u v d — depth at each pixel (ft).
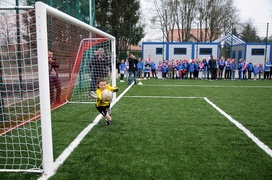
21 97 15.19
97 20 101.81
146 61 59.72
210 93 31.76
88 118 17.97
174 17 115.34
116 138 13.32
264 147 12.03
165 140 12.99
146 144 12.35
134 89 35.73
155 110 20.75
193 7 113.09
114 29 105.91
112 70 24.61
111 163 10.05
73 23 14.39
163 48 75.56
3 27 12.32
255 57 77.87
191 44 75.41
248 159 10.55
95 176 8.90
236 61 83.71
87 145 12.20
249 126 15.90
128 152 11.28
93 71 26.86
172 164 9.98
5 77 14.42
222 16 118.62
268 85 42.39
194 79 54.85
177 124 16.28
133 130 14.87
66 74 25.05
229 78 56.59
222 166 9.82
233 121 17.16
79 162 10.14
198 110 20.85
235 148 11.87
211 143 12.56
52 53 20.92
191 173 9.19
